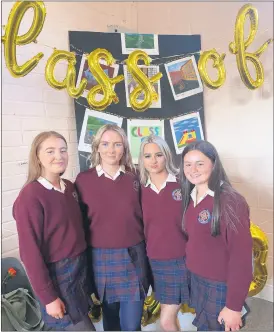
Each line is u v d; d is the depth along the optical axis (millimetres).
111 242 1037
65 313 963
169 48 1142
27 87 1099
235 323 868
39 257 898
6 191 1113
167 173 1052
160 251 1052
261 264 1139
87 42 1124
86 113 1114
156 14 1183
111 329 1115
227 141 1142
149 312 1142
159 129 1134
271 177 1118
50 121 1115
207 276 935
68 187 1015
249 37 1060
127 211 1038
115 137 1049
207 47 1147
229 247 883
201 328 983
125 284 1053
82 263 1011
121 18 1195
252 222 1143
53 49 1065
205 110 1146
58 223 947
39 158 963
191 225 961
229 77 1131
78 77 1113
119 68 1127
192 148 964
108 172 1051
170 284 1059
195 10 1144
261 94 1107
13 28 946
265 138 1117
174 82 1140
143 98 1124
